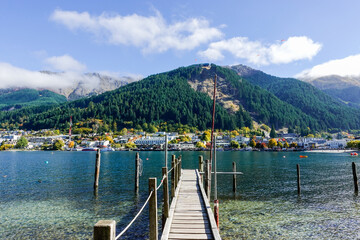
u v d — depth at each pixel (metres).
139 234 21.61
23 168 75.50
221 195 35.09
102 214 27.16
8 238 20.89
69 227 23.20
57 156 154.38
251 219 24.94
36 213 27.55
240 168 71.69
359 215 26.12
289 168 71.25
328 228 22.58
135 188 38.44
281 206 29.47
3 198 34.66
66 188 41.28
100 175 57.47
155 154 175.00
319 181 46.97
